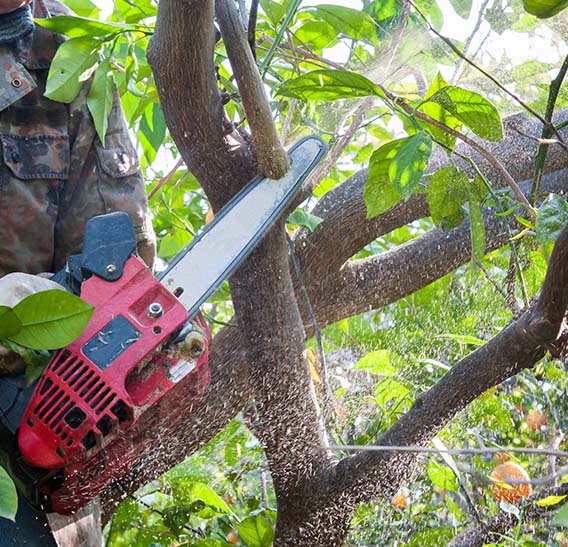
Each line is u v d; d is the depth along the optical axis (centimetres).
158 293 184
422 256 273
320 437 230
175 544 275
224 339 248
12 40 211
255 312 223
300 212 236
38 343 155
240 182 220
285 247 223
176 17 196
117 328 179
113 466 184
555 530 260
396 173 198
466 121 207
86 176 218
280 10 244
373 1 264
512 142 266
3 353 181
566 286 192
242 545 252
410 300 315
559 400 312
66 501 187
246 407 241
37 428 175
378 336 307
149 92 261
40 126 214
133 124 264
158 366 182
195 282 196
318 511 228
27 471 183
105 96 212
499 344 213
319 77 204
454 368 219
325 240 263
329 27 260
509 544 249
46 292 154
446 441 281
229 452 288
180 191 310
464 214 234
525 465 296
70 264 189
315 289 267
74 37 210
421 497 289
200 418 238
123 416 179
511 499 246
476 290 310
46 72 217
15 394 183
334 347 307
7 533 181
